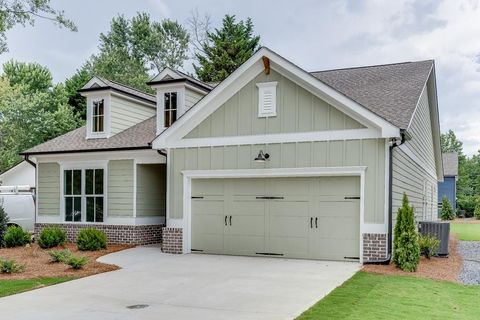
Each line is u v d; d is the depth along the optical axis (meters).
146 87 45.06
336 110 12.66
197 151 14.48
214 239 14.32
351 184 12.58
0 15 13.20
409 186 15.30
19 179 31.53
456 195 48.53
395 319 6.81
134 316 7.34
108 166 17.41
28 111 37.91
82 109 43.41
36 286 9.72
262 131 13.59
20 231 16.50
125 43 52.78
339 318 6.85
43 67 48.31
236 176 13.88
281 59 13.08
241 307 7.80
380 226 12.01
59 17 14.46
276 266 11.89
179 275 10.82
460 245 18.44
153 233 17.62
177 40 52.69
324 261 12.64
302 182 13.22
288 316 7.16
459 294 8.91
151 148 15.77
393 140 11.99
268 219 13.62
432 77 18.95
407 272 11.03
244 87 13.90
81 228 17.69
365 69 18.36
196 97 17.55
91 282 10.13
